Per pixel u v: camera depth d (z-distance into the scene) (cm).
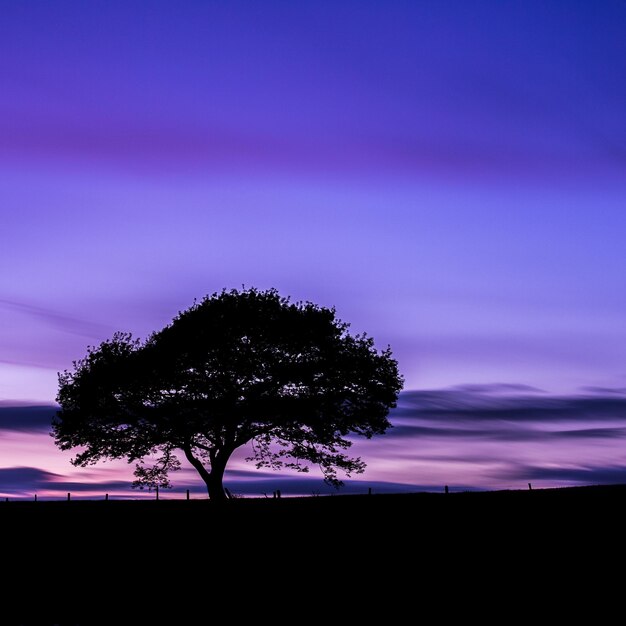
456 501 4516
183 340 5019
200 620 2230
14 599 2578
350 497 5025
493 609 2219
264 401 5009
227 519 4241
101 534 3938
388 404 5300
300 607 2352
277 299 5281
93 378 5097
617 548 2989
